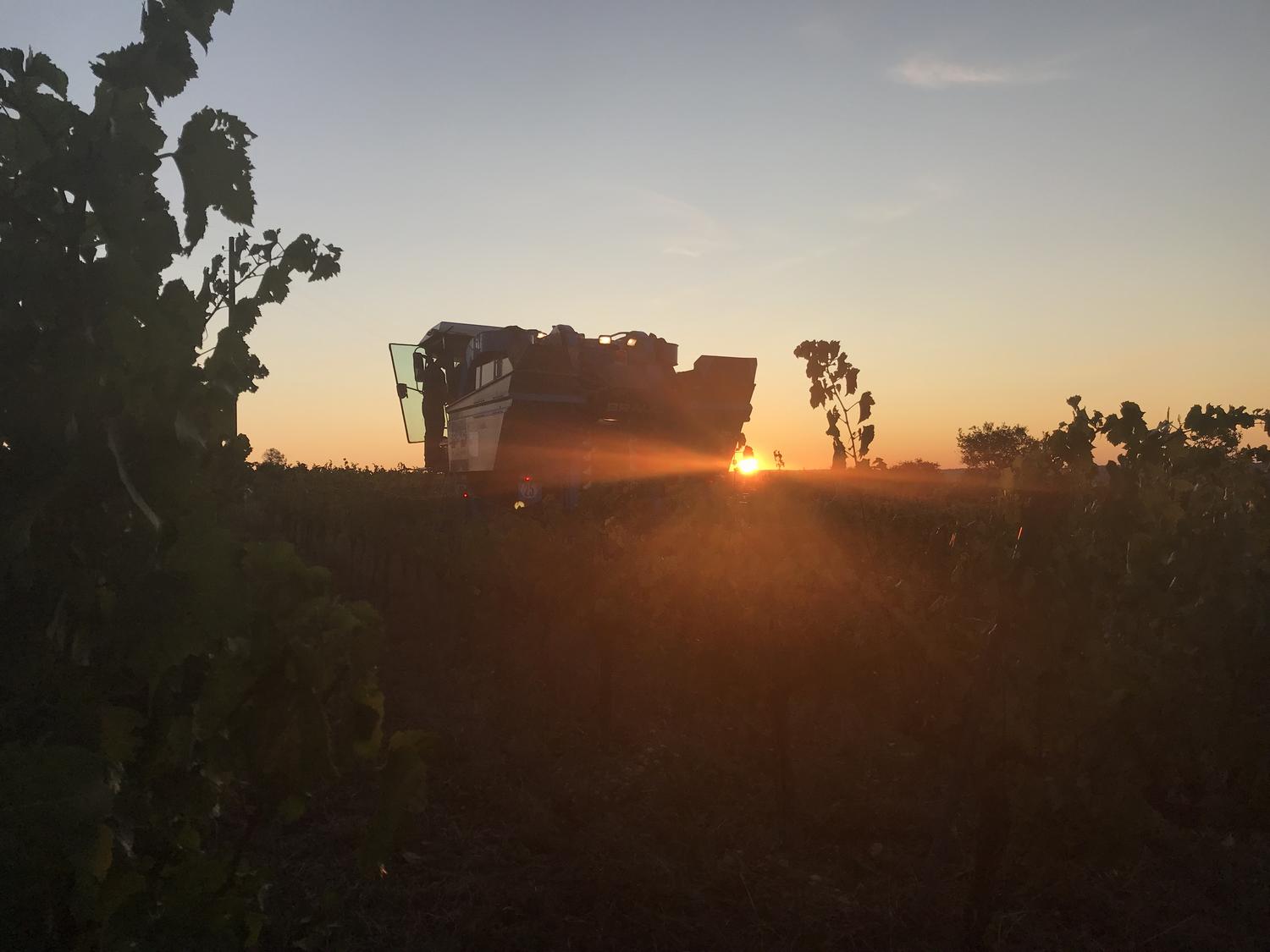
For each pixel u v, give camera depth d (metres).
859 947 4.22
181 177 2.12
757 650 5.50
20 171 2.16
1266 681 5.16
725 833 5.30
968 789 5.80
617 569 7.02
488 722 7.13
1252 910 4.55
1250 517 6.00
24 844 1.56
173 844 2.40
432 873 4.73
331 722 2.41
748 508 6.21
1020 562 4.04
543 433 15.27
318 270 2.59
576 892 4.56
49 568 1.89
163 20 2.06
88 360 1.91
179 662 1.92
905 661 5.70
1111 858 3.92
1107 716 3.91
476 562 9.08
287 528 14.02
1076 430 4.70
